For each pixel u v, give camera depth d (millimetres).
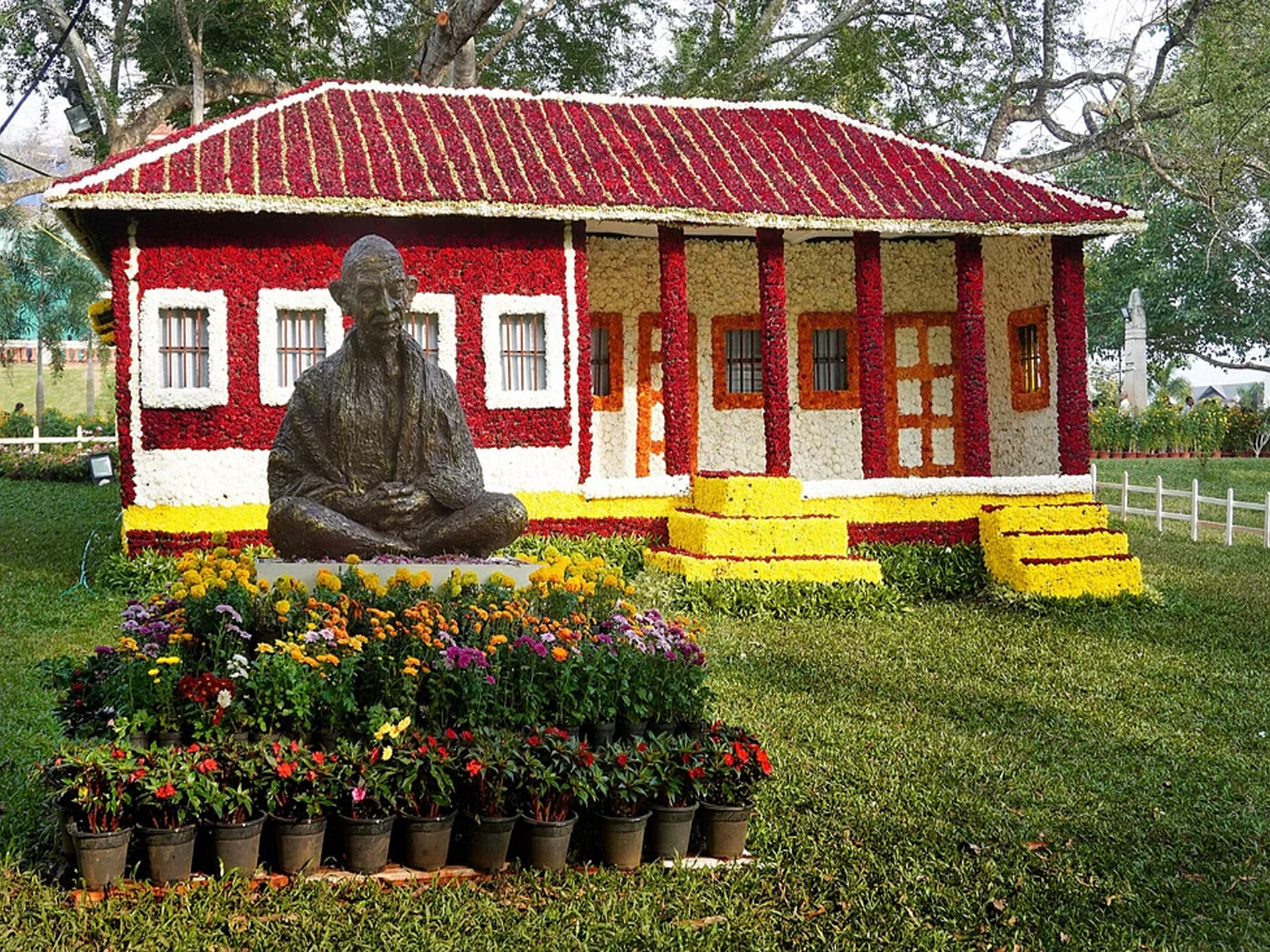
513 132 18344
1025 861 6680
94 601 13594
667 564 15516
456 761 5992
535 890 5848
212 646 6840
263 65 30203
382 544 9180
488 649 6695
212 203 14891
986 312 21266
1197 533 22672
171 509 15266
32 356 75938
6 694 9281
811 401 21125
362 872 5828
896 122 31578
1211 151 27609
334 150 16625
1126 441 38750
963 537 17422
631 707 7051
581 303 16906
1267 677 11562
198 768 5652
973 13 30125
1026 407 20297
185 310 15594
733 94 30859
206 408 15398
